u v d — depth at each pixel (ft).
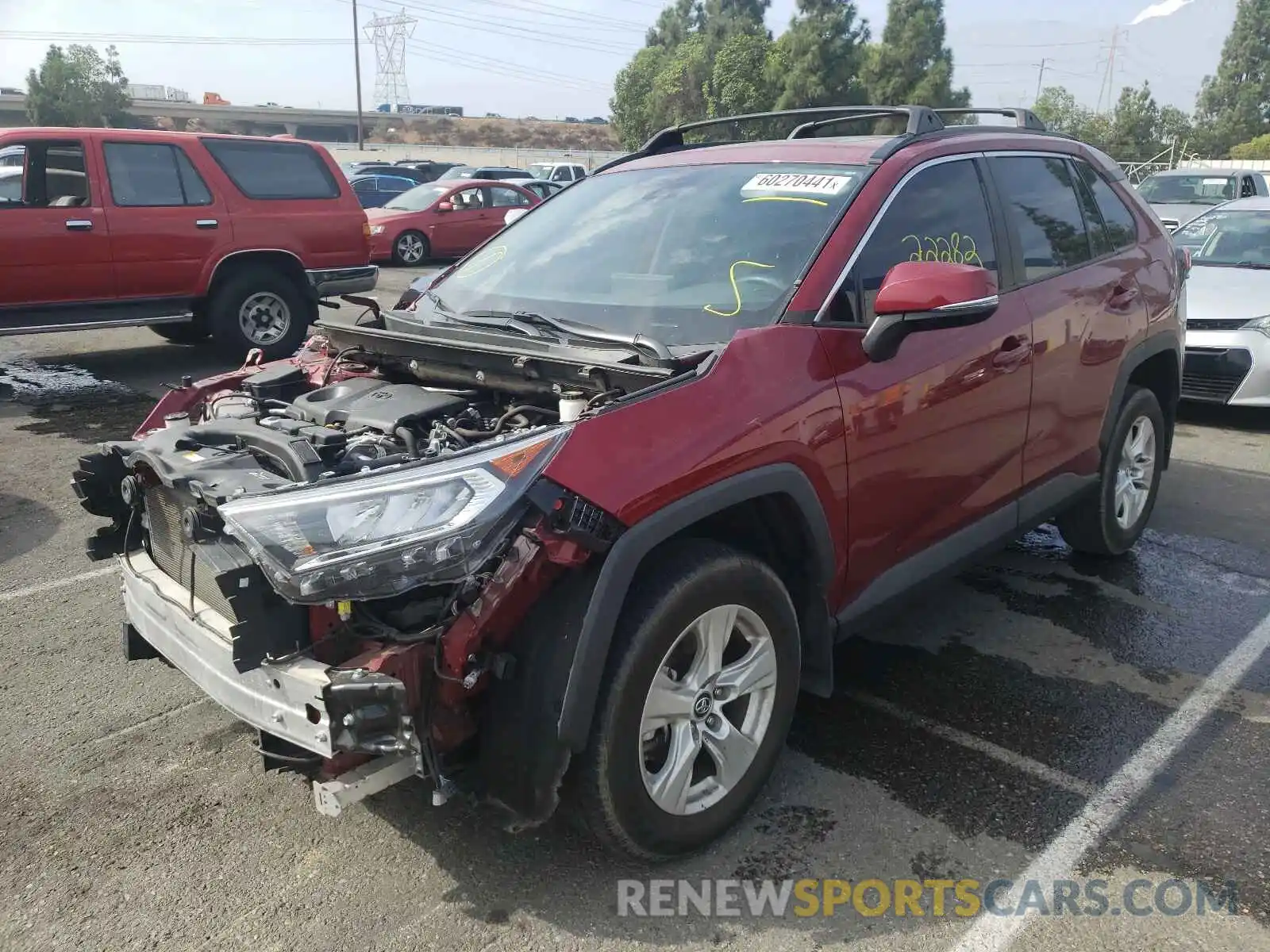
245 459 9.00
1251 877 8.92
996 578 15.74
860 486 10.03
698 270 10.96
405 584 7.30
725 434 8.62
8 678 12.55
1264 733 11.28
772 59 164.14
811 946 8.17
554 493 7.69
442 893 8.75
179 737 11.27
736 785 9.31
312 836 9.53
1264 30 230.07
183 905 8.64
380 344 11.03
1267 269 26.58
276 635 7.87
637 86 190.80
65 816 9.86
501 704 7.92
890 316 9.70
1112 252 14.67
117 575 15.74
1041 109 182.09
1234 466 21.84
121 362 32.30
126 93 224.12
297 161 31.71
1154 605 14.78
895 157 11.44
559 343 10.10
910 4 157.38
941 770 10.58
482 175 76.59
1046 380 12.70
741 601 8.98
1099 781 10.39
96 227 27.94
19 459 21.68
